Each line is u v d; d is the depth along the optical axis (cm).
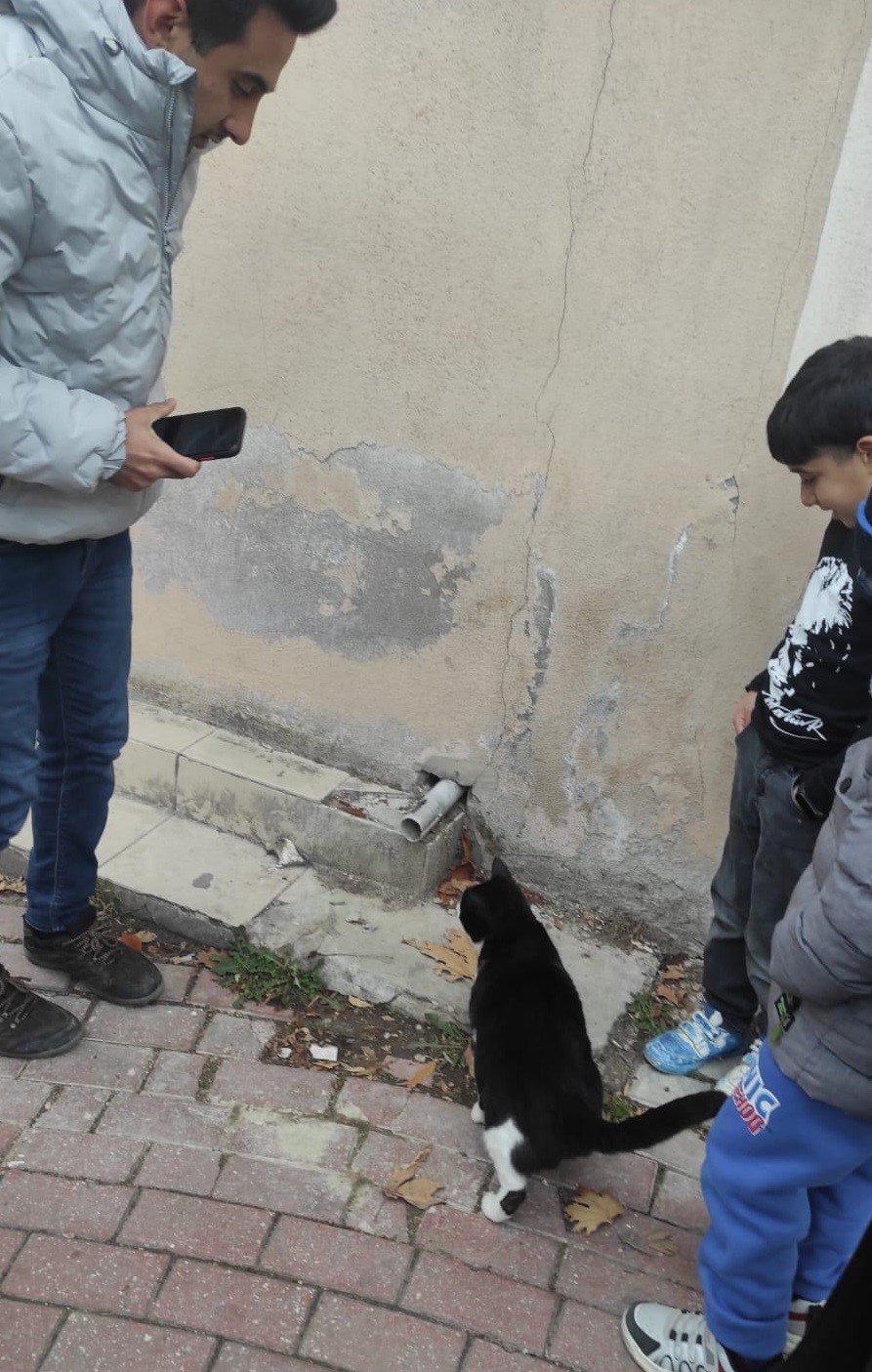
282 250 291
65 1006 266
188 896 299
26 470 185
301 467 309
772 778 230
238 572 330
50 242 175
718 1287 185
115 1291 198
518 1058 223
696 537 266
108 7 166
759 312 244
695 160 240
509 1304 205
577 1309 206
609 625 283
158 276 196
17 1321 191
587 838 308
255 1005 273
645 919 309
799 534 254
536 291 264
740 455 255
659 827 297
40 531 200
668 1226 226
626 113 243
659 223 247
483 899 268
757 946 245
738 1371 191
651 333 255
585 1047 235
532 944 254
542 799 310
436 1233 217
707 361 252
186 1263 205
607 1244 220
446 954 289
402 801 322
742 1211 175
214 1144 231
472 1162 234
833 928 147
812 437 194
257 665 339
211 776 328
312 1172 228
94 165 173
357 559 310
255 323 302
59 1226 209
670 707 283
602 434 268
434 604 304
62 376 190
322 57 269
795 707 222
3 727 216
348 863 316
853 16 219
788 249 238
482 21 250
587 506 276
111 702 242
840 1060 156
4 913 297
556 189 255
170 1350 189
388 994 276
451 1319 201
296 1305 200
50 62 168
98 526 209
